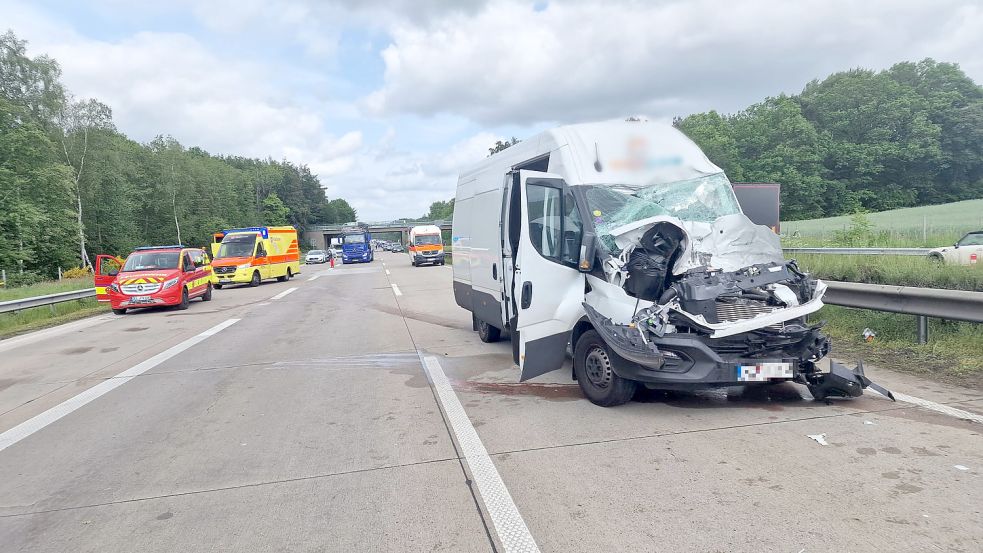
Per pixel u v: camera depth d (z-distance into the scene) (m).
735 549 3.00
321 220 136.25
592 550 3.07
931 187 69.81
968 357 6.28
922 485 3.61
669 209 5.82
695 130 71.44
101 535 3.54
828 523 3.21
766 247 5.49
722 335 4.77
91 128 48.12
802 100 78.12
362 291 20.75
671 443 4.53
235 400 6.58
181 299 16.89
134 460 4.81
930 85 76.69
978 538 3.00
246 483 4.22
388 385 6.96
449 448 4.72
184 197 67.19
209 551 3.28
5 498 4.17
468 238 9.59
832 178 70.00
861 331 7.73
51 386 7.73
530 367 5.84
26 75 42.81
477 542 3.22
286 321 13.41
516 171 6.36
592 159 6.05
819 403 5.36
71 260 43.62
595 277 5.48
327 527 3.49
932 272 8.44
